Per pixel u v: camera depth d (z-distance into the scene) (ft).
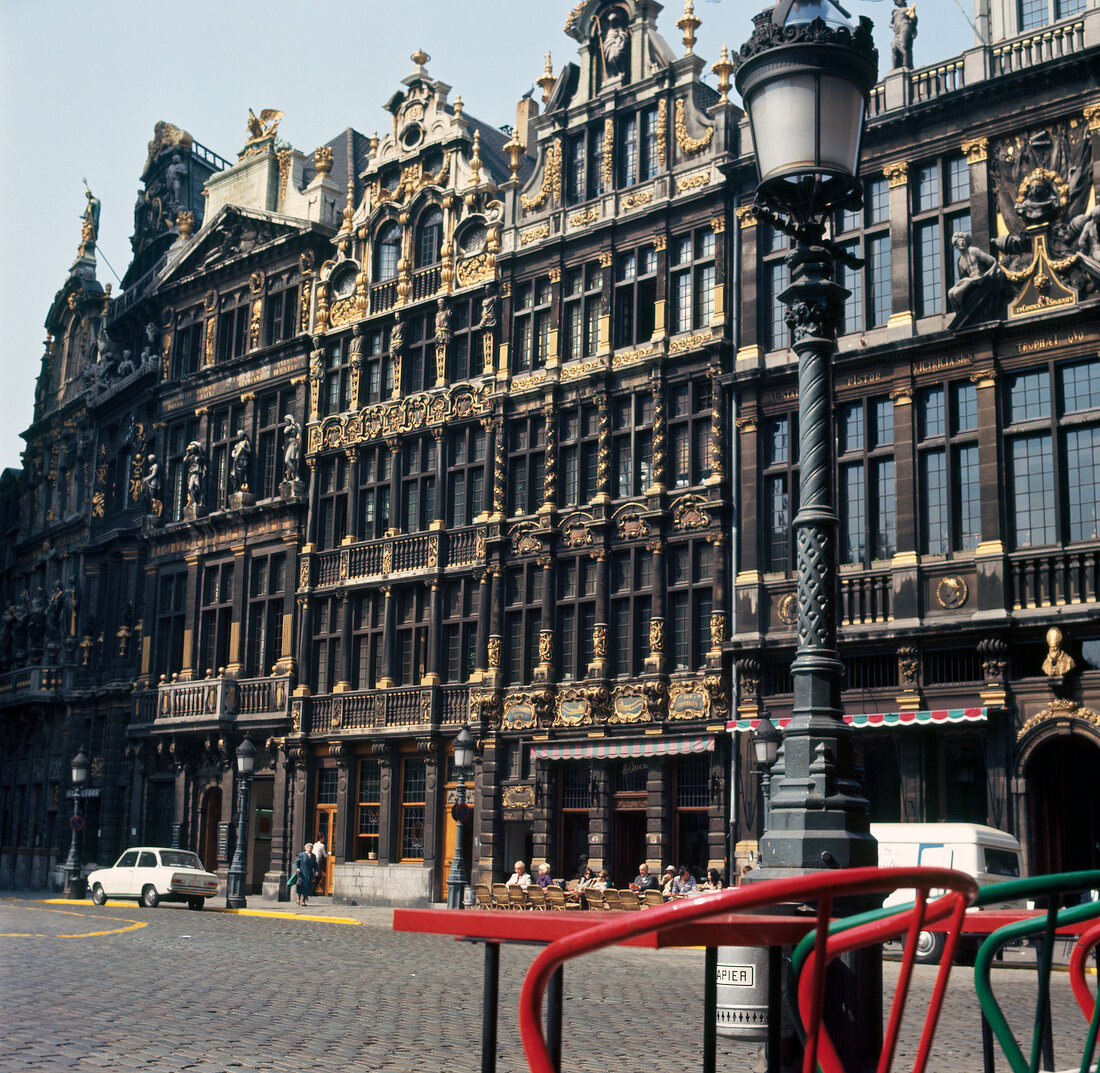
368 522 148.66
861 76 33.14
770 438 113.80
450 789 133.80
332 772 146.61
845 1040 24.99
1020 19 105.60
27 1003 46.14
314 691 149.69
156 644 172.14
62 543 205.26
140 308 188.75
